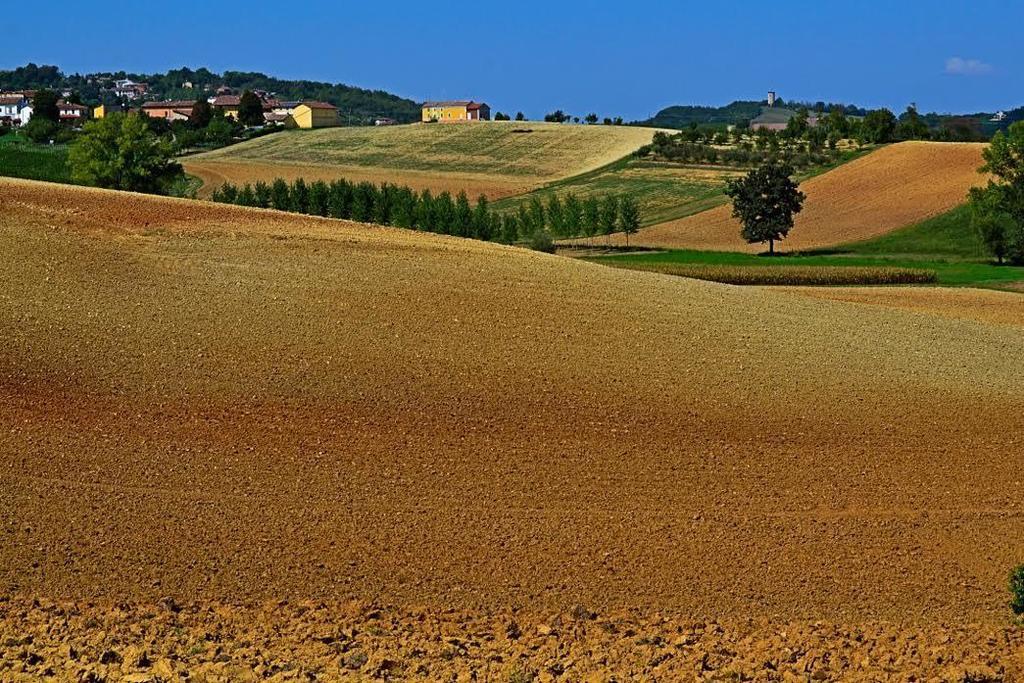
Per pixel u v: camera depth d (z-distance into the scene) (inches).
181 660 893.8
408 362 1566.2
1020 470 1338.6
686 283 2135.8
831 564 1107.3
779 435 1416.1
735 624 992.9
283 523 1147.3
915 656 933.8
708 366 1628.9
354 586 1040.8
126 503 1172.5
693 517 1191.6
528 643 945.5
